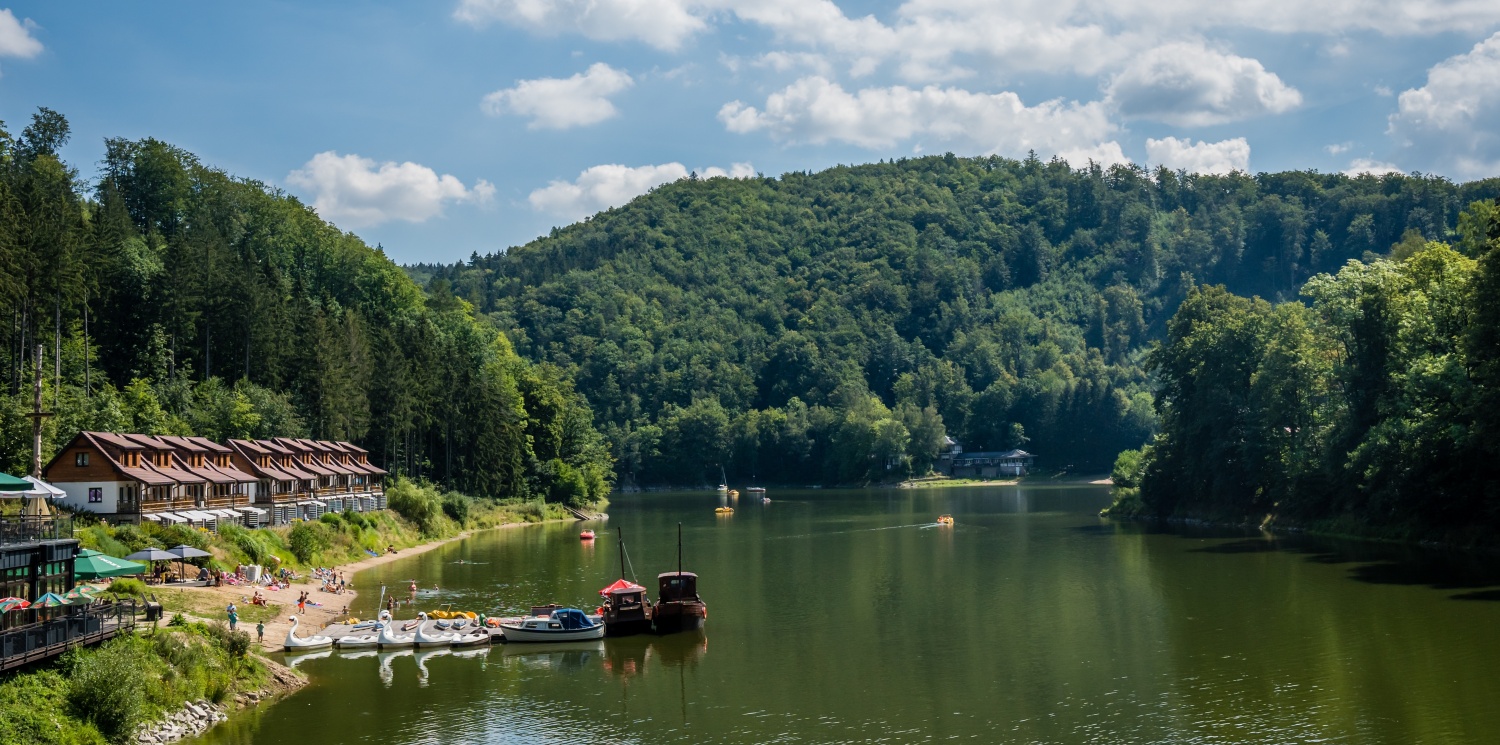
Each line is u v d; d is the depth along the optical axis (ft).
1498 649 200.13
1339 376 384.27
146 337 400.26
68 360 367.25
